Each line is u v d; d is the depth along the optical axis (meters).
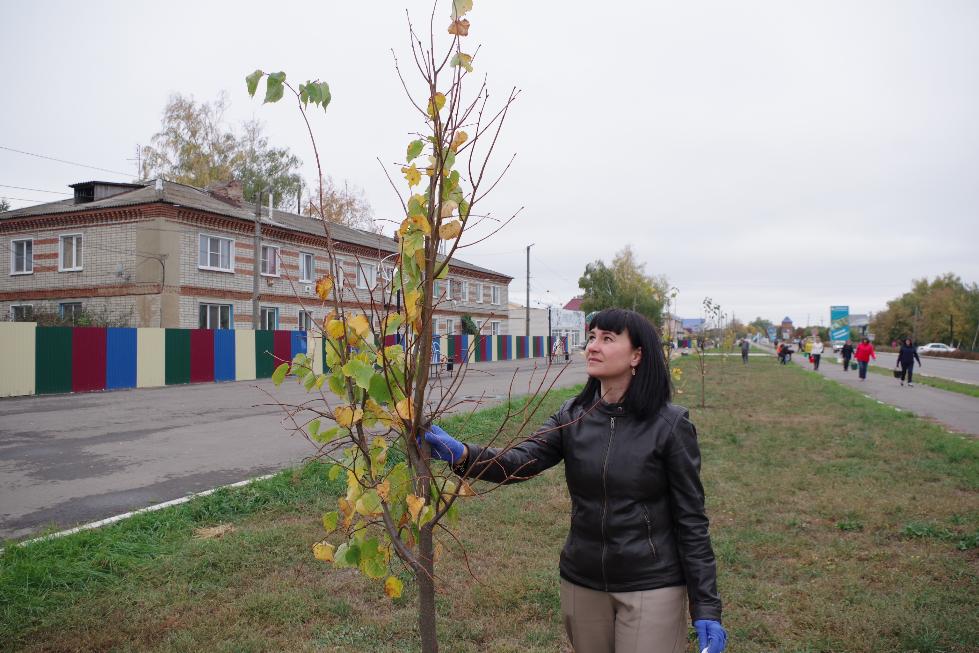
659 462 2.13
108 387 18.67
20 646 3.62
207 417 12.57
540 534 5.65
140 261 25.02
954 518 6.00
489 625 3.98
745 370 32.34
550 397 16.56
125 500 6.48
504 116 2.05
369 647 3.67
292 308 30.28
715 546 5.34
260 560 4.89
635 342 2.21
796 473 8.01
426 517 2.06
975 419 13.51
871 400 16.50
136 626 3.85
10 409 13.72
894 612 4.11
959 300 80.88
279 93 2.13
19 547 4.69
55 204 30.14
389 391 1.99
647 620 2.05
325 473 7.24
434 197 2.02
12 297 27.52
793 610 4.21
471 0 2.03
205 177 37.59
